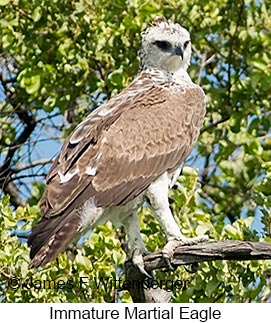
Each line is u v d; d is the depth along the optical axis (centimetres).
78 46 1939
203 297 1645
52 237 1466
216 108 1984
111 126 1572
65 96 1975
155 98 1625
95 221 1524
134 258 1527
